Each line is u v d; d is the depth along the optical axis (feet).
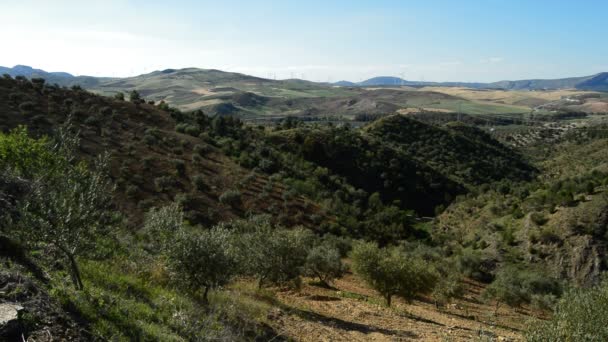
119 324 24.06
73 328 20.89
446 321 61.57
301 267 72.74
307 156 272.51
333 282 86.89
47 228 23.95
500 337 48.47
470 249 169.17
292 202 176.35
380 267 69.41
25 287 21.33
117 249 42.78
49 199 24.75
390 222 204.74
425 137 401.29
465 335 48.24
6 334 17.16
